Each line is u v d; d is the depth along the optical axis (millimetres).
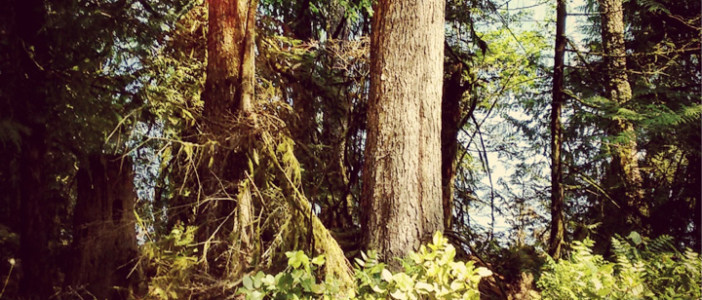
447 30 11125
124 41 7418
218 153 6020
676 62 10688
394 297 4734
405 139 5867
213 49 6238
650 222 10461
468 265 4871
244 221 5746
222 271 5750
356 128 8836
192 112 7074
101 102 6891
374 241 5816
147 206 6523
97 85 7117
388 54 6008
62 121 6422
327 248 5566
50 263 5953
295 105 8734
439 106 6082
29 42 6012
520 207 11477
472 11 10633
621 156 10734
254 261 5695
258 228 5750
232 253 5723
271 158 6070
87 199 5504
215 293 5516
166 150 6602
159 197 7203
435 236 4992
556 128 10195
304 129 8547
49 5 6523
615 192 10609
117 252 5516
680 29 11500
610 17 10945
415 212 5805
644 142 11453
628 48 11883
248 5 6359
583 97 10836
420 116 5938
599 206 11023
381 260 5746
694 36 11203
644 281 5996
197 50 8125
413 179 5840
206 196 5781
